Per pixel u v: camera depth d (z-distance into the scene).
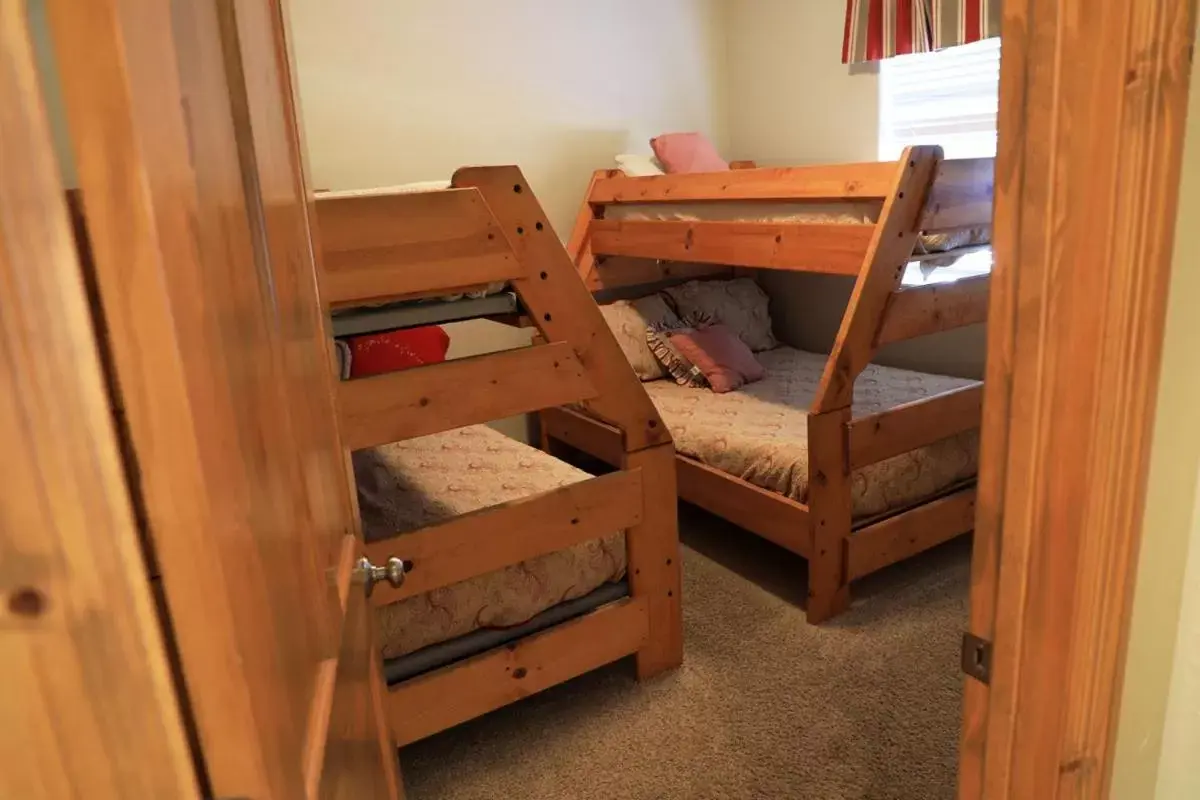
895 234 2.23
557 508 1.97
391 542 1.76
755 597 2.66
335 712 0.77
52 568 0.40
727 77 4.02
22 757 0.42
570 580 2.06
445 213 1.70
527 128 3.53
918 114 3.28
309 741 0.65
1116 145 0.66
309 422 0.83
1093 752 0.81
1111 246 0.68
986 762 0.86
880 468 2.51
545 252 1.85
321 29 3.05
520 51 3.45
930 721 2.02
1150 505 0.81
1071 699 0.79
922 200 2.23
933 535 2.62
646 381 3.62
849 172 2.34
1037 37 0.67
